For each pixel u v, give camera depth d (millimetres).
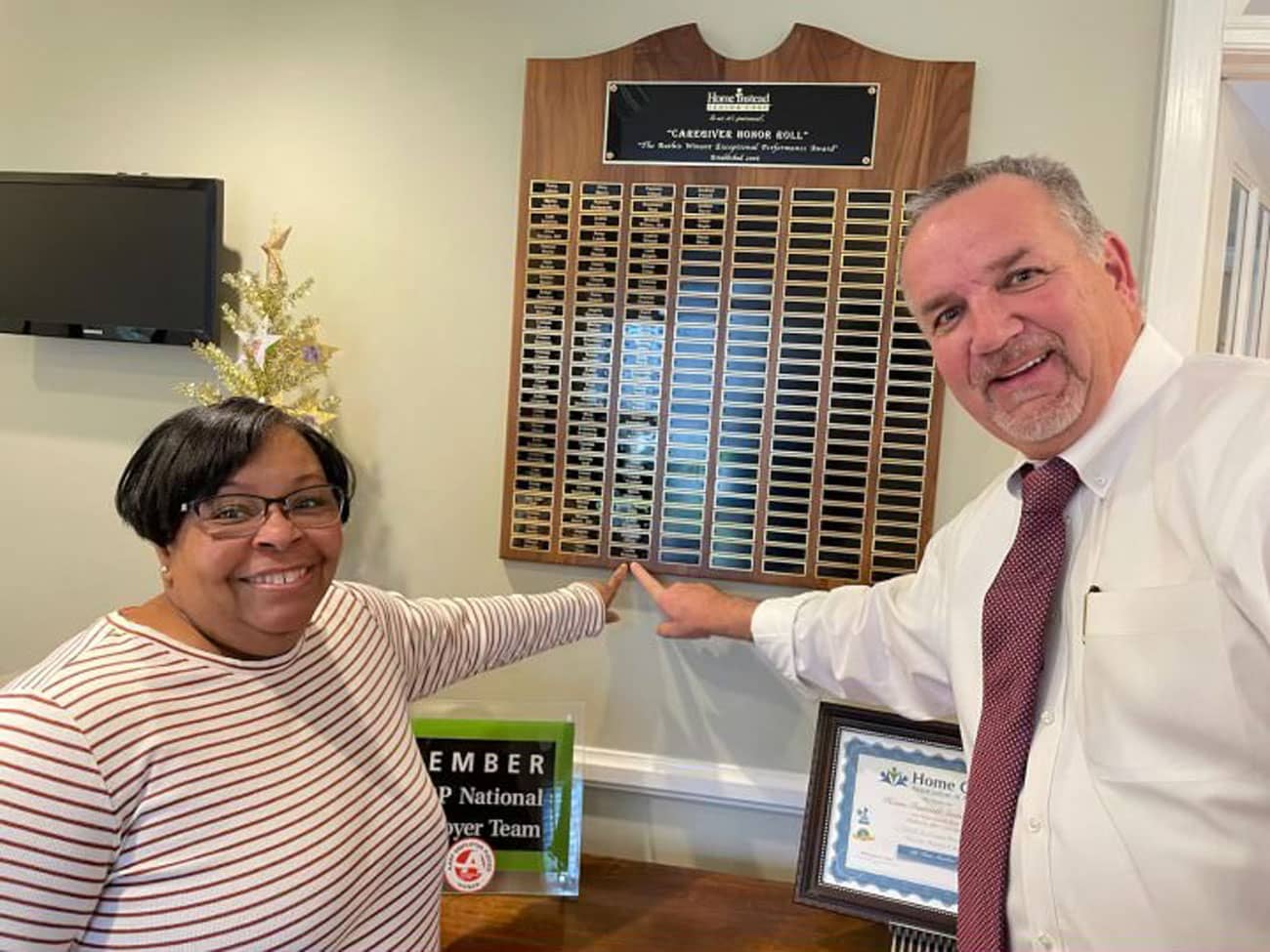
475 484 1561
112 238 1559
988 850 973
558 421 1500
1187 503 884
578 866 1438
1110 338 945
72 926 817
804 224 1406
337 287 1566
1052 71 1339
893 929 1297
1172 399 939
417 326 1552
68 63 1621
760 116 1408
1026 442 958
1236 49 1265
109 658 879
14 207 1582
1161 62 1304
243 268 1591
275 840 897
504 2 1482
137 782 837
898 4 1374
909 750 1316
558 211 1468
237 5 1562
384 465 1583
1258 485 826
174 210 1536
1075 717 931
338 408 1580
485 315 1531
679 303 1452
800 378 1429
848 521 1430
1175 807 857
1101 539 945
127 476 922
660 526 1487
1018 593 989
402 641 1195
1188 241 1279
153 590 1670
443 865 1107
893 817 1316
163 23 1586
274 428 934
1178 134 1276
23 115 1642
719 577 1477
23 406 1684
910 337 1390
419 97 1520
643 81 1434
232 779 888
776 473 1445
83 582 1694
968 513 1183
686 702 1523
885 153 1376
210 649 937
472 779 1413
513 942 1298
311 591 940
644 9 1444
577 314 1480
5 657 1727
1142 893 870
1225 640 839
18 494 1699
